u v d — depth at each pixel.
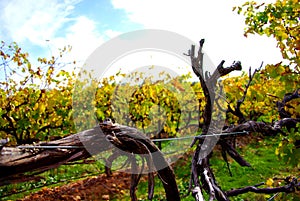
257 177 6.40
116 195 5.71
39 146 1.28
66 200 5.39
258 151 7.93
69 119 5.65
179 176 6.28
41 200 5.34
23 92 5.56
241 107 5.31
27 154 1.27
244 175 6.52
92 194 5.69
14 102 5.45
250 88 3.39
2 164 1.20
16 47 5.93
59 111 5.62
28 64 6.01
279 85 4.00
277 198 3.10
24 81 5.96
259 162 7.17
